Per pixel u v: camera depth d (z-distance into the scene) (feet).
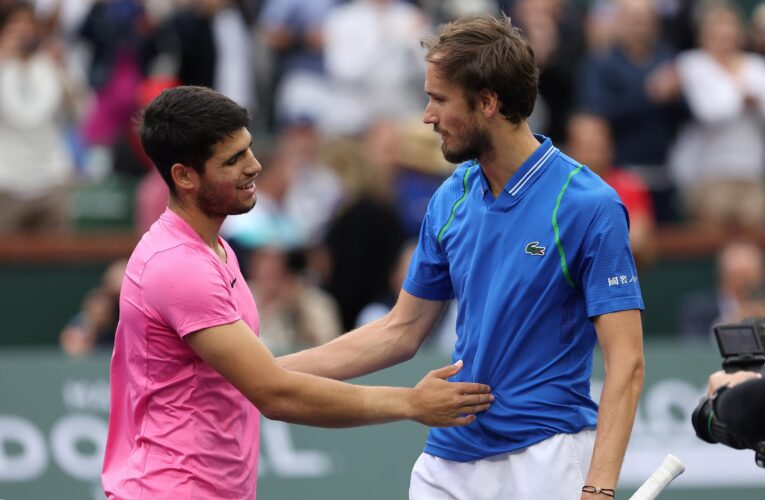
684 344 86.74
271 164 92.94
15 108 96.58
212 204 39.86
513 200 40.86
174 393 39.50
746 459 72.43
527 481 40.83
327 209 92.22
